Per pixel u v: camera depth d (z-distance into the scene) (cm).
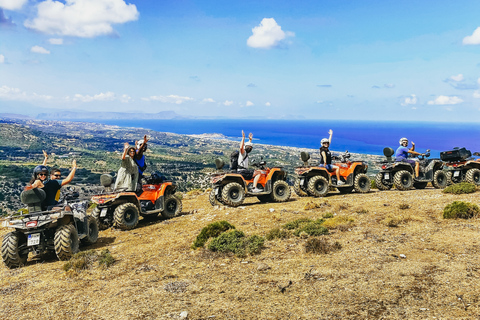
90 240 835
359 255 584
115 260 686
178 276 568
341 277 493
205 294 479
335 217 859
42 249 707
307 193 1357
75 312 446
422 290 427
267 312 405
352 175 1365
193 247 727
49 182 750
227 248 671
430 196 1114
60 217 693
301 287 472
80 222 809
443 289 424
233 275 548
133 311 436
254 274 543
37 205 708
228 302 444
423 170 1455
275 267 566
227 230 788
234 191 1158
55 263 697
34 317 439
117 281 563
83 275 606
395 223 761
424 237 659
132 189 1052
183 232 887
